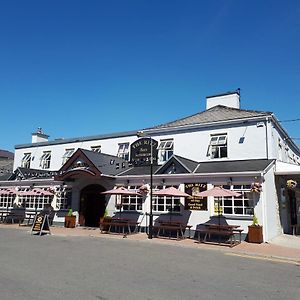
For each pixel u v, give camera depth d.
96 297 6.76
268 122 19.12
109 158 22.48
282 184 20.27
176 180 19.06
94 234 18.66
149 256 12.02
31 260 10.61
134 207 20.50
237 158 19.70
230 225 16.61
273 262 11.75
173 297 6.95
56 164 28.34
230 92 23.95
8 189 27.16
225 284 8.23
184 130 22.05
